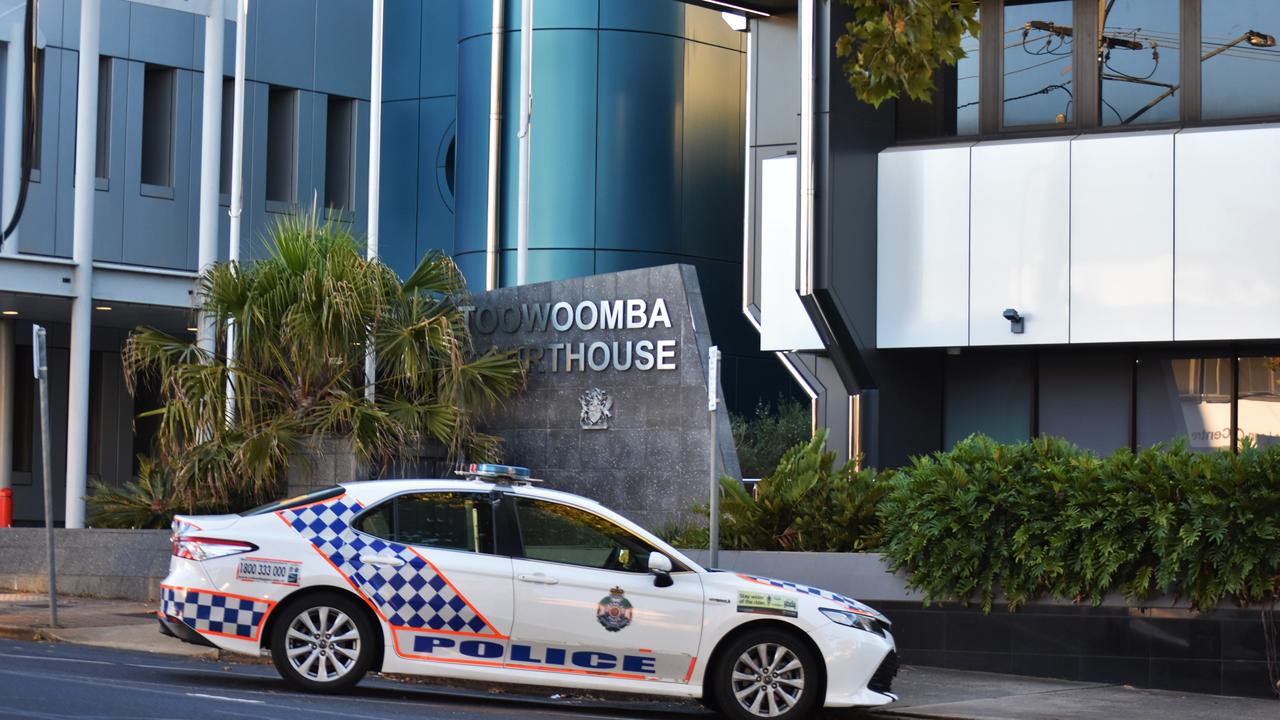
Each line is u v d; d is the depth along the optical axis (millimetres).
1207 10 17766
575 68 27375
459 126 28781
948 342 18141
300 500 11453
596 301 18984
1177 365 18250
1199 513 13297
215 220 22844
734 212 28562
